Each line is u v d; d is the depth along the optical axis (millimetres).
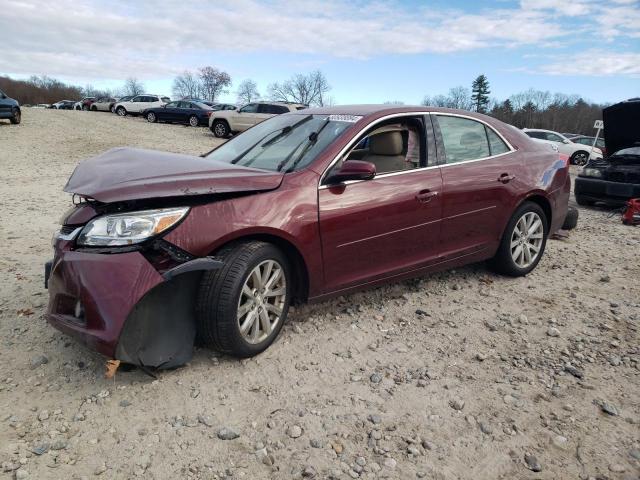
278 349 3518
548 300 4590
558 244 6730
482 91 87438
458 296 4594
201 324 3152
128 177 3092
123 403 2873
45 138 19859
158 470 2420
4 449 2494
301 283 3646
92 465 2436
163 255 2979
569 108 84375
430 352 3586
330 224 3580
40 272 4832
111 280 2826
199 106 29391
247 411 2865
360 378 3221
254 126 4734
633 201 8555
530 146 5168
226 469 2441
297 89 80812
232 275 3107
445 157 4367
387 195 3881
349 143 3797
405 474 2441
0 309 3971
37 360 3238
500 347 3695
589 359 3543
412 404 2979
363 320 4027
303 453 2555
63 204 8367
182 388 3041
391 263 4051
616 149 11305
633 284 5113
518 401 3031
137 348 2979
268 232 3285
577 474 2477
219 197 3195
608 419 2895
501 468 2502
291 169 3678
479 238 4633
